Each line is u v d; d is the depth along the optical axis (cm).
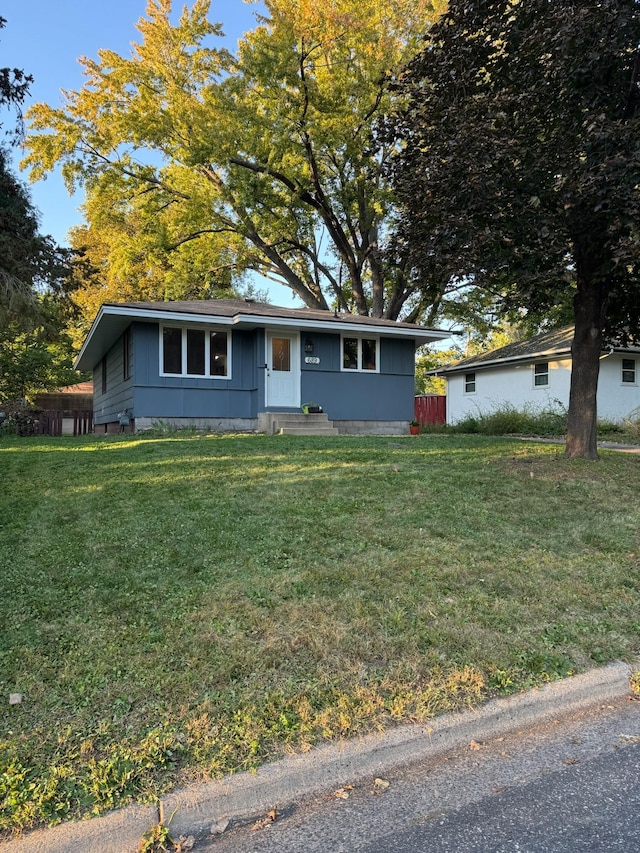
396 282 2245
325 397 1477
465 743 248
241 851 188
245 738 229
